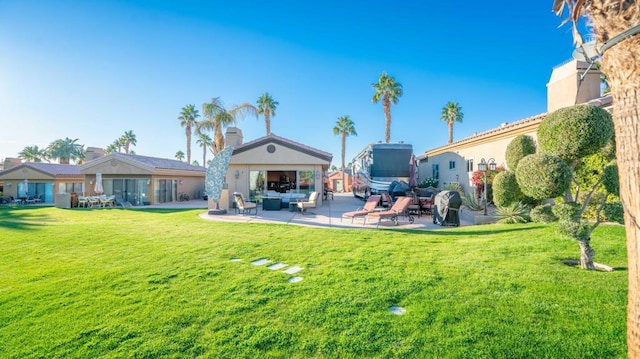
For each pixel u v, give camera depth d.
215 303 4.32
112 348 3.29
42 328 3.72
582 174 8.08
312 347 3.18
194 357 3.10
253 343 3.29
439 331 3.30
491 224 10.45
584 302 3.72
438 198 11.42
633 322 1.93
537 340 3.03
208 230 10.50
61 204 21.70
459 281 4.69
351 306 4.04
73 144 59.06
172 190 27.30
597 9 2.03
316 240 8.39
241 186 19.41
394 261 6.02
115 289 4.96
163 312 4.07
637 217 1.88
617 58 1.93
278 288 4.82
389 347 3.10
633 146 1.88
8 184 28.98
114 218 15.00
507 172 6.61
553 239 6.76
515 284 4.39
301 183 19.42
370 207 12.56
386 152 19.38
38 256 7.18
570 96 11.43
